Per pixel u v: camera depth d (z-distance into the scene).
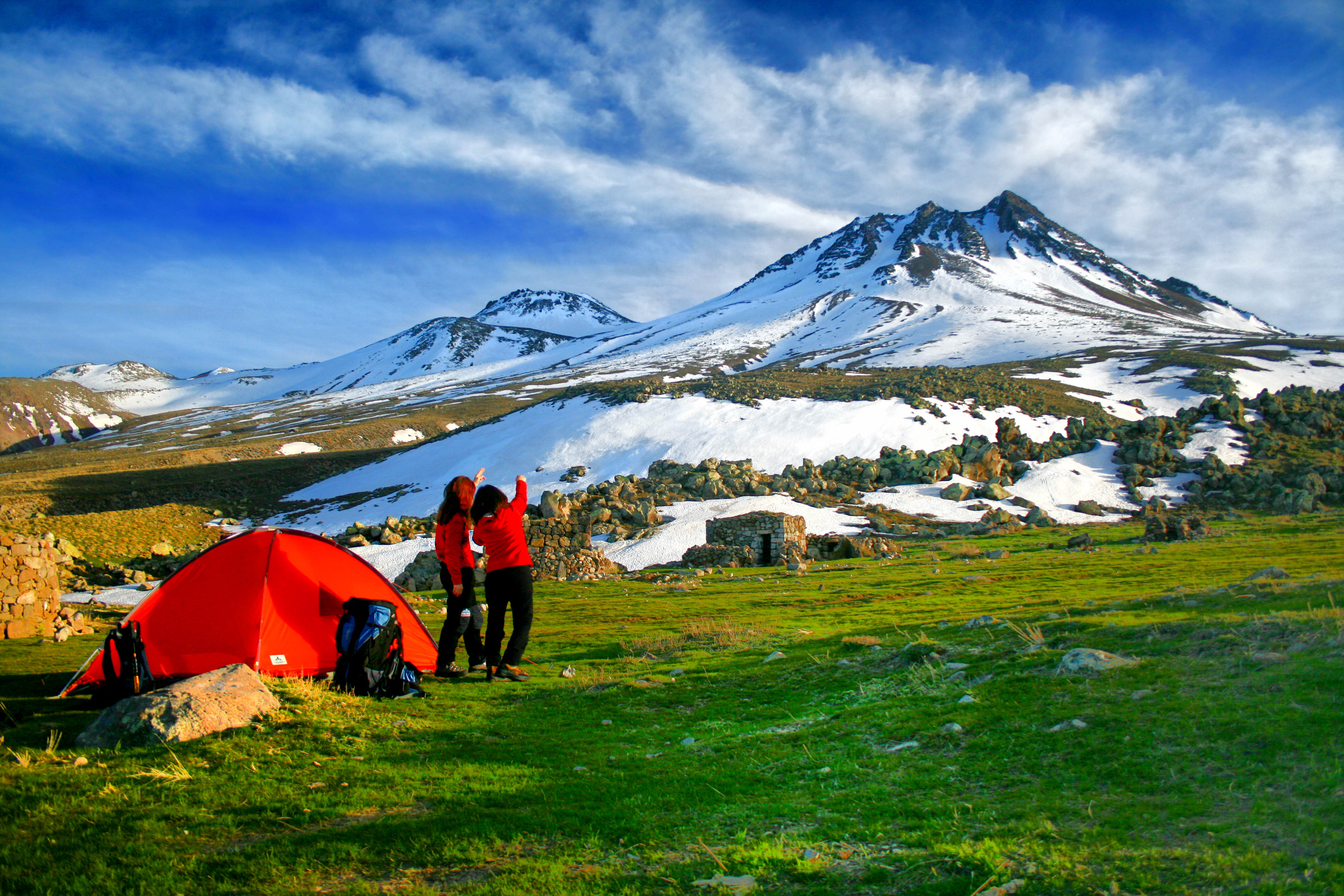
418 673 10.62
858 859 4.56
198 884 4.62
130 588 48.56
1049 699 6.90
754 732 7.83
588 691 10.11
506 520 11.03
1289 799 4.44
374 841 5.16
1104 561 32.38
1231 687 6.25
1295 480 66.12
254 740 7.62
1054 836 4.51
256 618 10.86
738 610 23.75
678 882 4.42
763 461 87.38
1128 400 110.44
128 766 6.82
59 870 4.76
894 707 7.75
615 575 44.62
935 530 61.53
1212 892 3.66
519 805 5.85
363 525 76.19
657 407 105.56
